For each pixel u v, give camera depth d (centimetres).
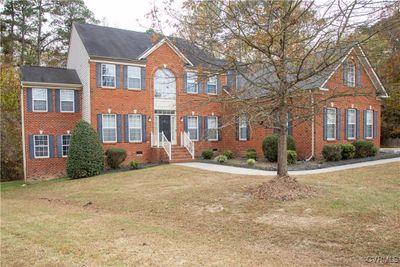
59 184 1842
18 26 3478
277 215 923
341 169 1644
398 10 752
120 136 2289
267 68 1076
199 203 1119
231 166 2006
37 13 3581
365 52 1041
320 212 909
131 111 2330
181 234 816
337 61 957
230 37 1021
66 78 2298
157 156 2348
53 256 624
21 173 2656
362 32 902
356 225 793
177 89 2480
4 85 2644
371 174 1418
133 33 2627
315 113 1044
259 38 964
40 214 1092
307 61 1017
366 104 2400
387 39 887
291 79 1142
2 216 1078
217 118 2658
